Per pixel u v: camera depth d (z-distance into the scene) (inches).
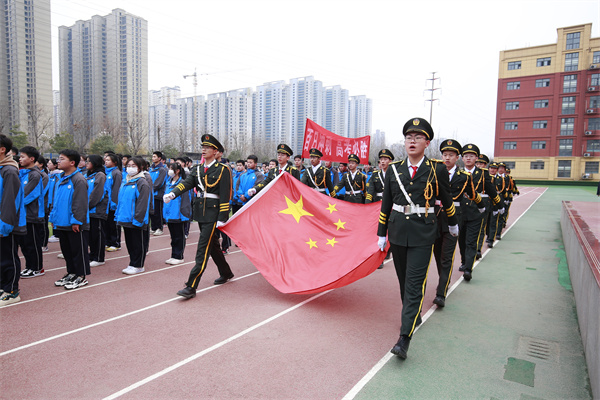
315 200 231.3
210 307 185.3
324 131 336.2
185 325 163.6
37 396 113.2
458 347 148.6
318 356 138.7
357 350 144.0
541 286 226.7
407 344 136.3
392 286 223.1
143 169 273.4
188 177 208.4
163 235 385.1
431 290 219.5
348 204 225.0
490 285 229.1
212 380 122.5
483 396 117.0
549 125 1729.8
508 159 1838.1
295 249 211.9
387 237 160.6
